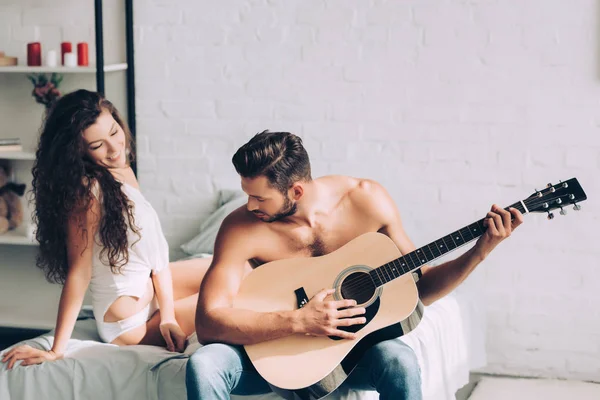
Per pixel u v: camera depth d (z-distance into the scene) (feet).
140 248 10.36
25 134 15.53
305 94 14.12
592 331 13.46
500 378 13.66
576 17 13.03
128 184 10.85
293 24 14.03
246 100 14.37
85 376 9.71
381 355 9.01
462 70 13.50
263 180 9.37
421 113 13.71
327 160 14.14
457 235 9.22
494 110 13.46
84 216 10.05
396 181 13.91
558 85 13.20
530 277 13.56
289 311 9.12
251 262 10.01
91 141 10.16
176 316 10.68
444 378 11.33
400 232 9.93
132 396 9.62
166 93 14.64
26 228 14.99
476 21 13.37
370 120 13.91
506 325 13.71
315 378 9.00
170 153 14.74
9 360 9.85
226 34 14.30
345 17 13.83
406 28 13.62
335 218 9.85
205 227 14.10
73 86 15.29
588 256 13.34
